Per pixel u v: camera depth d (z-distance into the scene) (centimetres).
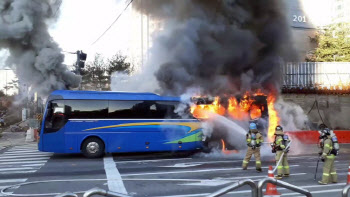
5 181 859
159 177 899
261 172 973
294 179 870
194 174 942
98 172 986
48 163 1180
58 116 1294
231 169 1027
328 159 806
